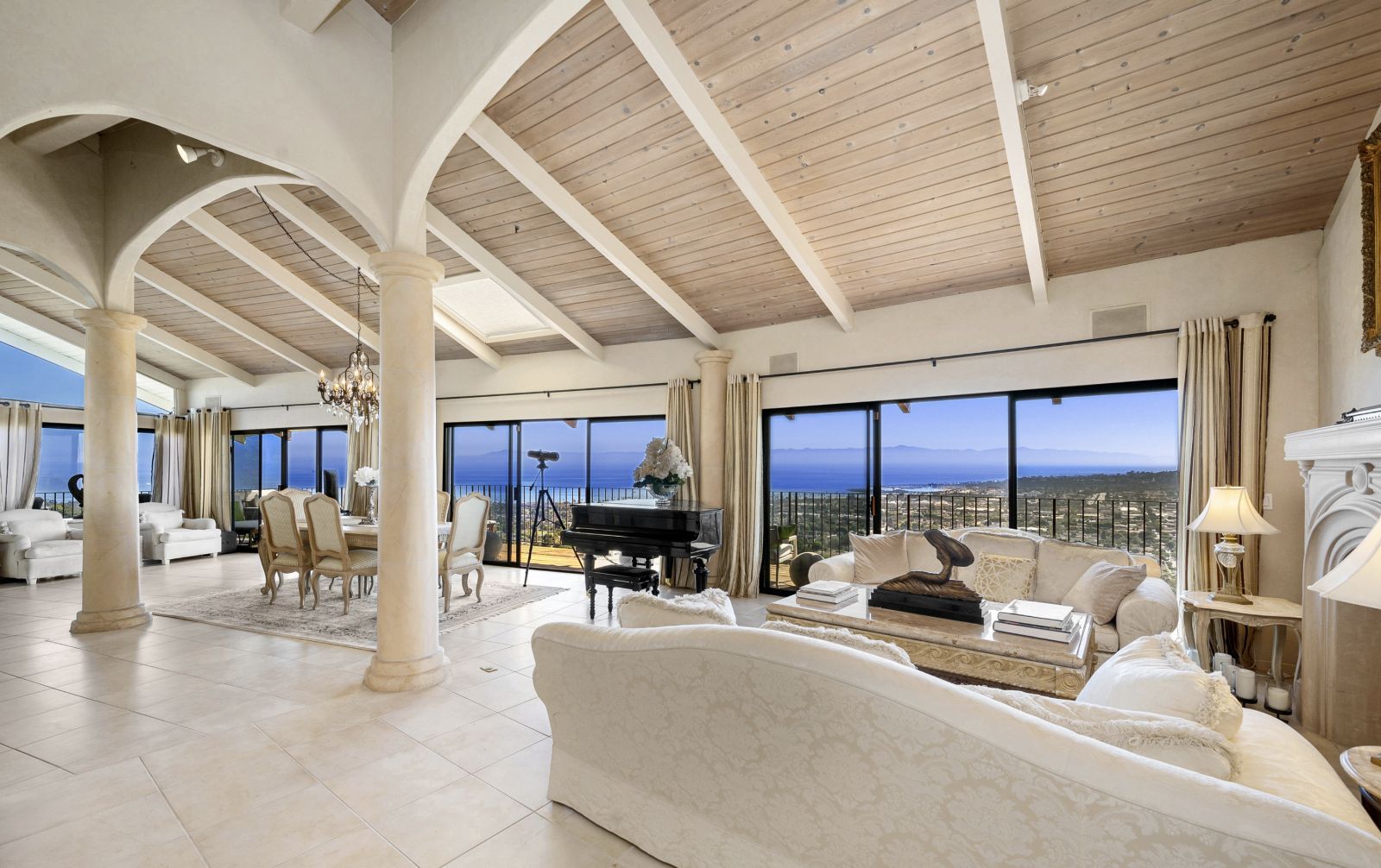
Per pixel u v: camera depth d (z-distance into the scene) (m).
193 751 2.68
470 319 7.14
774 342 5.90
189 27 2.67
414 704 3.19
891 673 1.34
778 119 3.59
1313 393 3.76
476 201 4.77
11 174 3.98
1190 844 1.06
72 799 2.30
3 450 7.36
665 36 3.12
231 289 6.70
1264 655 3.83
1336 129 3.13
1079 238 4.18
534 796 2.34
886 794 1.39
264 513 5.38
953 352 5.02
